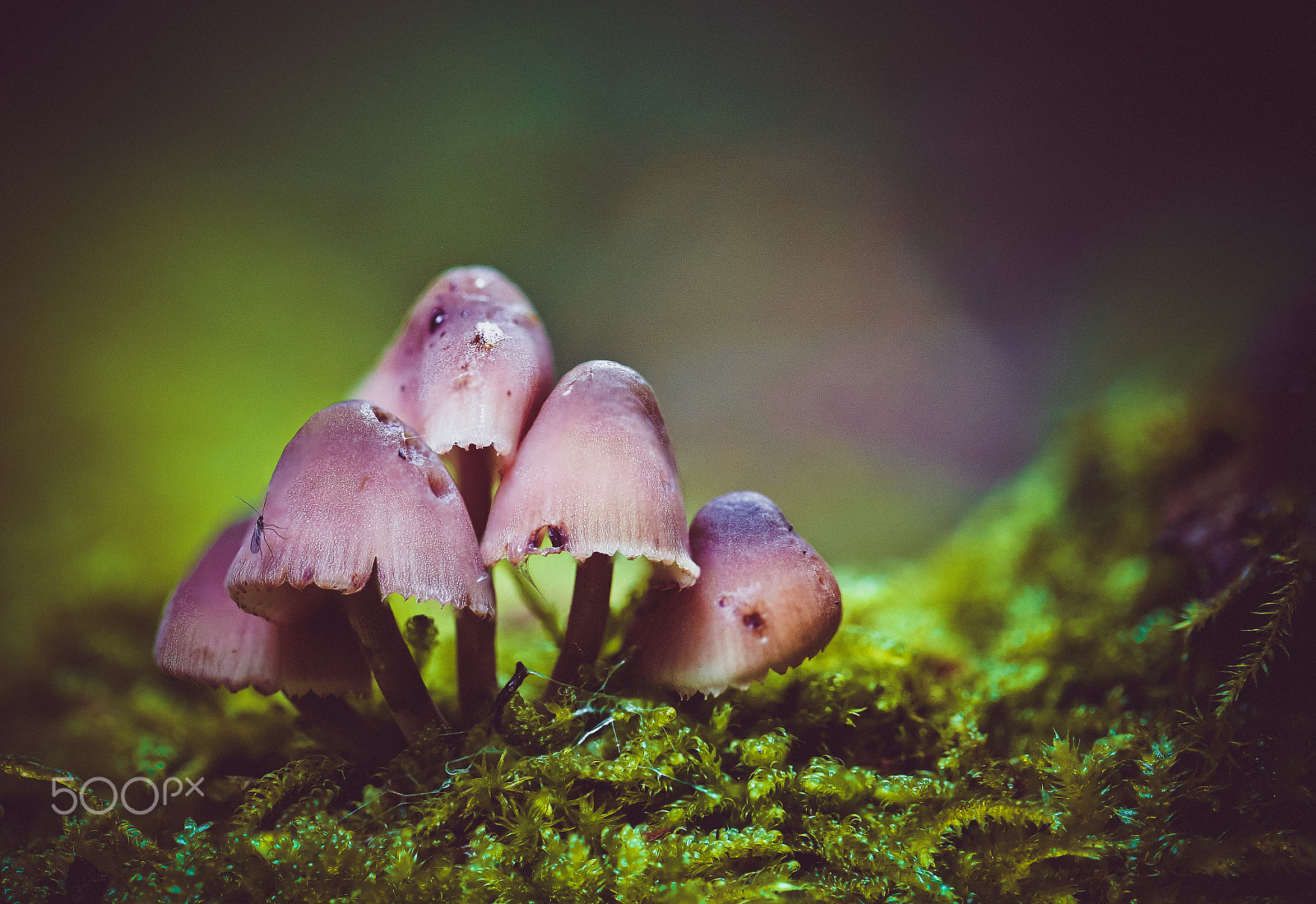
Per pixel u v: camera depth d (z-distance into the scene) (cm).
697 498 58
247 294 70
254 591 21
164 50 76
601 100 82
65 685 28
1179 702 23
